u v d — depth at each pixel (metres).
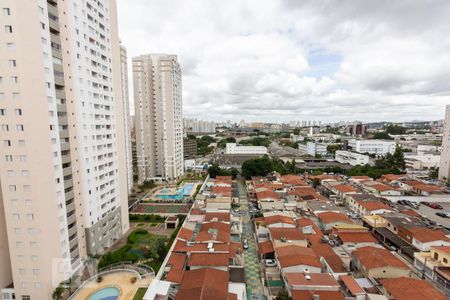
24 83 35.75
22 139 36.66
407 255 51.56
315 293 34.84
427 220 66.75
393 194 88.75
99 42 55.69
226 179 104.25
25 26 35.88
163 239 58.91
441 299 33.16
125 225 68.00
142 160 118.69
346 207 80.44
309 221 60.56
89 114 51.91
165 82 116.19
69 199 46.41
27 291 39.47
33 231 38.44
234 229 60.72
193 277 37.66
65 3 45.97
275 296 38.72
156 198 95.69
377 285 39.03
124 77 102.25
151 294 34.72
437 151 160.75
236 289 38.31
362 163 139.00
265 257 49.69
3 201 38.47
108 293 40.00
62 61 45.16
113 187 61.81
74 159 48.06
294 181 96.94
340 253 48.25
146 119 117.19
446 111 109.06
